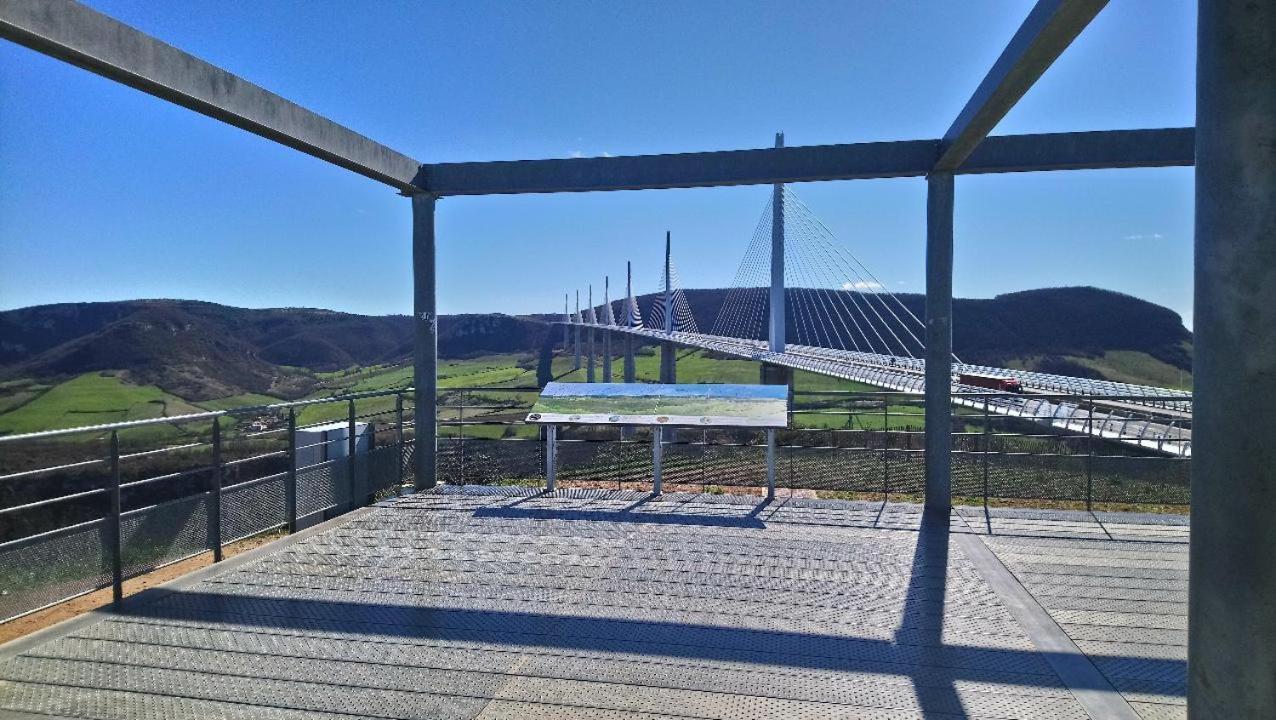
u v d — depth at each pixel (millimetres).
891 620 3473
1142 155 4977
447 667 2984
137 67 3412
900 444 6449
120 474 3898
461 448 6672
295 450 4988
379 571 4152
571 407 6219
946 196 5305
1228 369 1613
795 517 5281
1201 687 1706
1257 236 1563
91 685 2818
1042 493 5785
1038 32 2885
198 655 3084
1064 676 2914
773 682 2861
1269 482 1566
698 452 6598
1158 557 4398
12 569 3195
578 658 3068
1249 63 1562
